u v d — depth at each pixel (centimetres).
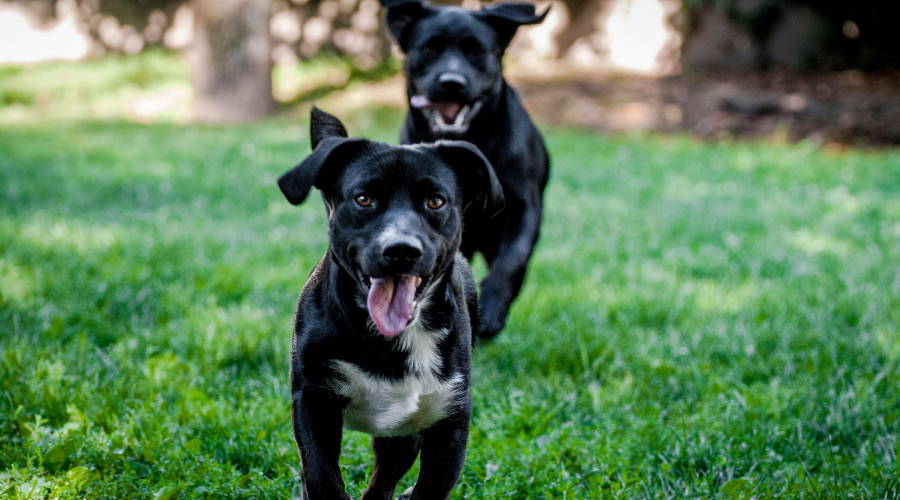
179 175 1057
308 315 321
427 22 539
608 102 1686
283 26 2052
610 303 603
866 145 1463
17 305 535
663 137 1488
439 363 323
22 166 1077
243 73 1638
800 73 1917
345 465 379
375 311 304
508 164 504
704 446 386
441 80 505
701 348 521
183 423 404
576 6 2003
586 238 809
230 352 489
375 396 320
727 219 898
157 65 1973
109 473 357
